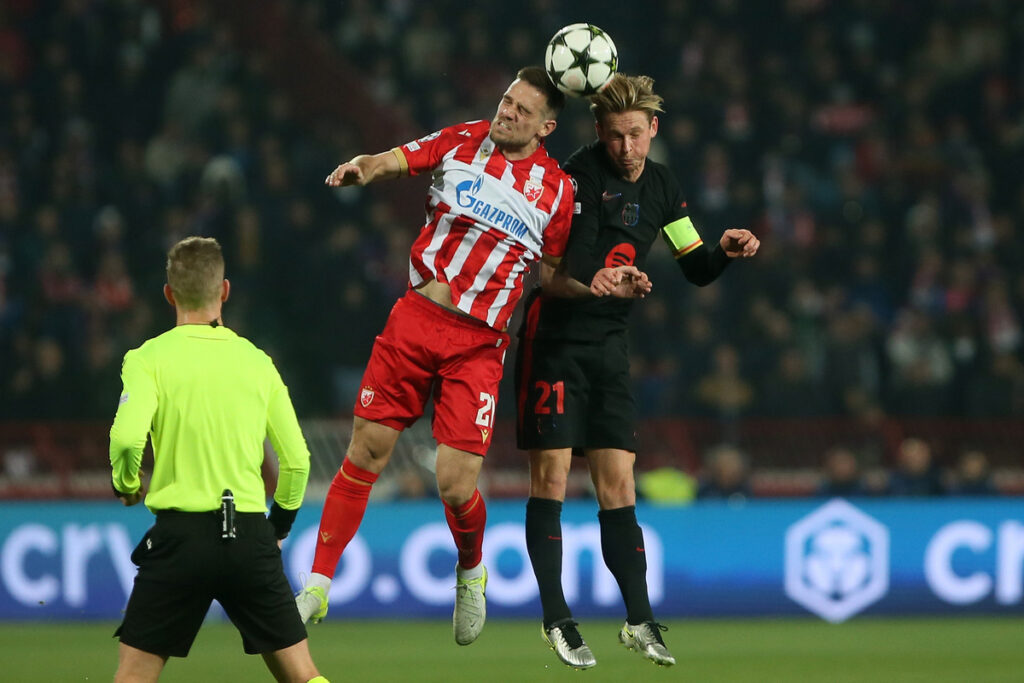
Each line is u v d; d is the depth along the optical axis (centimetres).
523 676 2511
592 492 4138
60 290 4719
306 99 5734
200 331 1614
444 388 1959
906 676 2512
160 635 1552
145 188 5091
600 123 2025
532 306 2111
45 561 3647
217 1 5809
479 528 2044
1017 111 5803
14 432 3991
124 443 1527
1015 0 6034
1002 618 3856
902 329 4819
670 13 6044
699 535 3838
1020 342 4969
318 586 1970
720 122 5531
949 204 5381
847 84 5903
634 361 4691
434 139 1950
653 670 2620
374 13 5947
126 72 5447
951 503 3900
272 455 3841
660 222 2125
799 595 3841
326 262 4797
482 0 6012
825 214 5400
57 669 2589
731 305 4912
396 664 2742
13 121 5291
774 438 4256
